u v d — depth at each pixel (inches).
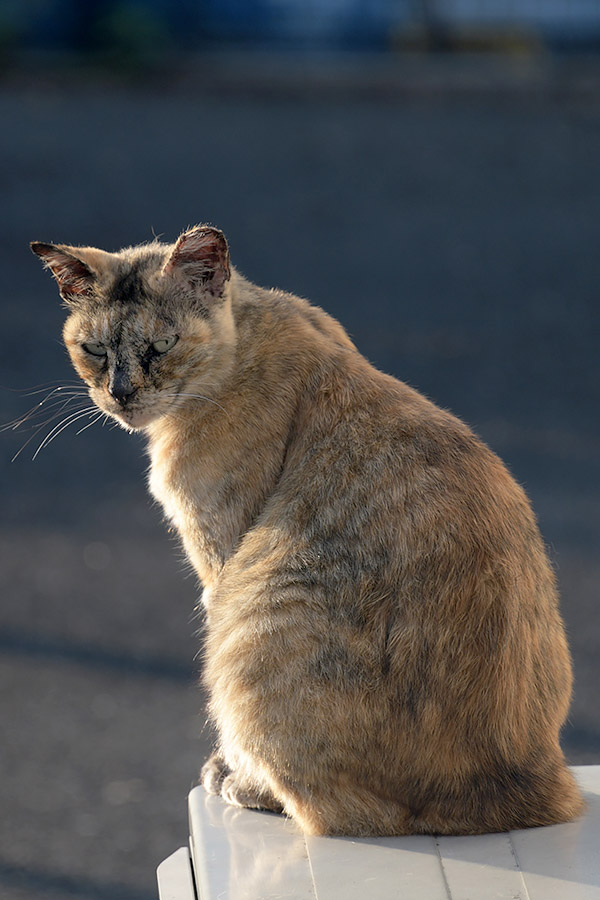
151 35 1510.8
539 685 214.2
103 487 586.9
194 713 415.2
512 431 622.5
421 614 205.9
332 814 207.3
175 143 1215.6
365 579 210.5
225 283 259.6
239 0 1643.7
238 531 246.7
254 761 216.8
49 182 1066.1
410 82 1445.6
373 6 1659.7
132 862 349.4
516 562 213.9
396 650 205.9
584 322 778.8
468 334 756.6
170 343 257.4
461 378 689.6
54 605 481.1
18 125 1273.4
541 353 729.0
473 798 206.2
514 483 230.8
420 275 867.4
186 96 1422.2
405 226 983.6
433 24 1636.3
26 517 556.1
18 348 725.3
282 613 215.9
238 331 259.9
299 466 235.3
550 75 1493.6
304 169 1135.0
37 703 420.5
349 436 231.3
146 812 369.7
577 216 1010.1
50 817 369.1
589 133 1269.7
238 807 221.6
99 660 444.8
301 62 1558.8
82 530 543.8
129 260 271.3
